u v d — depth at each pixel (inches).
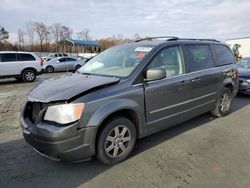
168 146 170.9
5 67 526.6
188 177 132.5
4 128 211.2
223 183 126.9
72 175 135.0
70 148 125.3
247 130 202.2
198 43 204.2
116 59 175.5
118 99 139.1
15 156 156.6
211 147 169.5
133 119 153.9
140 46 175.8
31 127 133.5
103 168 141.9
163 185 125.6
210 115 240.1
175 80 172.2
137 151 162.9
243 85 326.0
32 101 136.6
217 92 220.1
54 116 125.4
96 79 149.7
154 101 158.9
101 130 135.9
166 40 182.7
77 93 128.6
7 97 359.3
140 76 152.6
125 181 129.3
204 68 203.8
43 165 145.5
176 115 177.5
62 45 2138.3
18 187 124.6
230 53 248.1
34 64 563.8
